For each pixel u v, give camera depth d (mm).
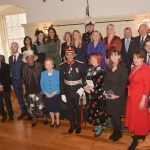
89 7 6133
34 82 3883
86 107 3508
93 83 3270
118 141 3316
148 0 5602
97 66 3264
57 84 3732
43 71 3828
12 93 6383
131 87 3006
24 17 7434
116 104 3139
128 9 5828
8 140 3629
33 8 6684
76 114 3670
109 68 3148
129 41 4250
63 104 4285
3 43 7734
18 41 7719
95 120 3385
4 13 7527
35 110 3977
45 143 3445
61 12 6438
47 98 3799
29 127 4062
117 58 3051
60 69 3555
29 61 3869
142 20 5684
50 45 4852
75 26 6344
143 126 2979
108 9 6000
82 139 3471
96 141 3375
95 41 4113
